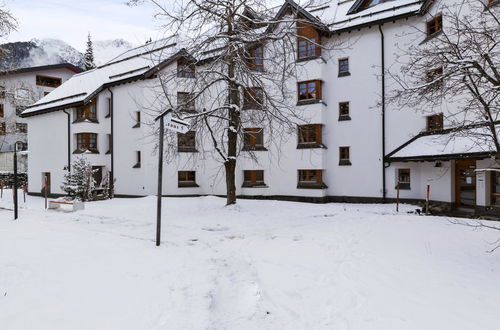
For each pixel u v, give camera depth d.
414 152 15.30
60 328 3.38
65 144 24.55
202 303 4.19
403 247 7.16
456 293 4.55
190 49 11.98
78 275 5.05
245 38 11.80
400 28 17.36
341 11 20.44
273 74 12.86
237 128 12.95
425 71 7.22
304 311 4.04
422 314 3.90
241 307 4.11
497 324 3.64
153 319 3.67
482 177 13.66
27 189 28.47
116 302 4.08
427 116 16.45
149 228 9.48
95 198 20.31
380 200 17.88
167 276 5.14
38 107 26.64
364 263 5.97
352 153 18.73
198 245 7.32
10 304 3.95
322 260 6.17
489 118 6.51
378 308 4.09
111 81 22.86
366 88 18.34
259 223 10.32
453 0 13.82
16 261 5.78
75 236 8.16
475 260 6.16
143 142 21.22
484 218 12.83
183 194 21.22
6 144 37.28
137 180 21.81
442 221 10.75
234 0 11.49
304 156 19.27
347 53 18.92
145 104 21.05
